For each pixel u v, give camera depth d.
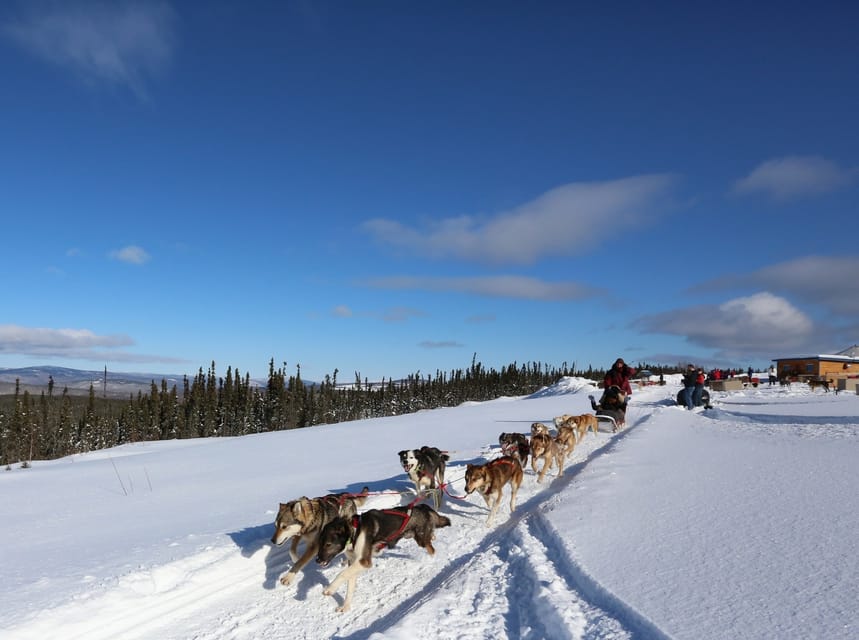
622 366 19.06
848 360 56.47
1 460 53.00
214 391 73.69
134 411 68.44
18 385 57.47
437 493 9.33
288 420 74.25
